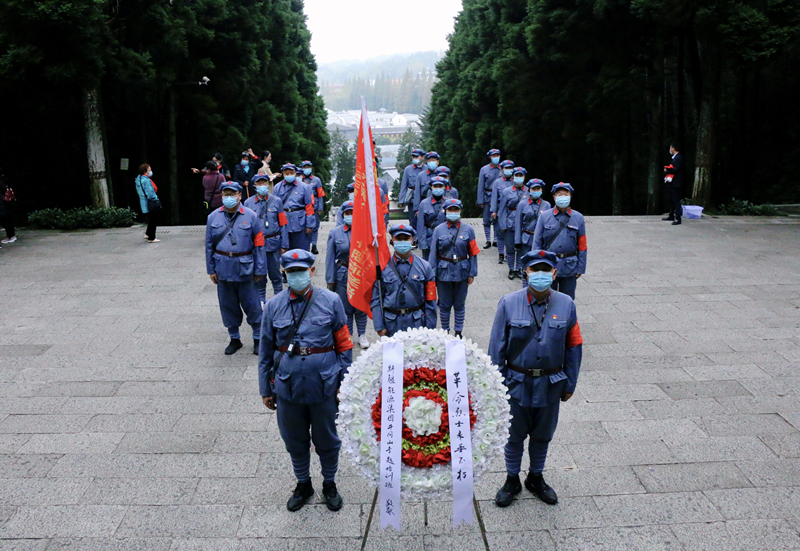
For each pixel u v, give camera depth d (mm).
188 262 12398
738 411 6320
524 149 27609
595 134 22047
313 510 4898
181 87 21734
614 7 18188
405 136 104062
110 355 8000
